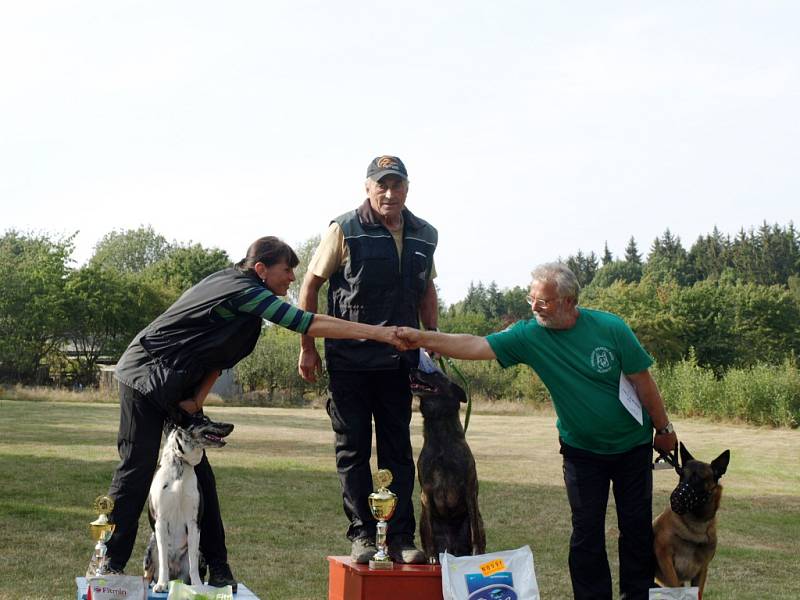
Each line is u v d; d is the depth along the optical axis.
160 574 4.50
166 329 4.63
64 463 14.23
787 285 92.69
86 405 31.89
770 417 30.02
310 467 15.38
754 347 49.62
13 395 36.00
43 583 7.02
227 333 4.65
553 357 5.05
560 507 12.14
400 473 5.36
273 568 8.08
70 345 43.81
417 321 5.39
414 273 5.30
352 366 5.20
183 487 4.49
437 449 5.16
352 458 5.28
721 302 50.28
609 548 9.73
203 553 4.82
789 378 30.44
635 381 5.09
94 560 4.44
